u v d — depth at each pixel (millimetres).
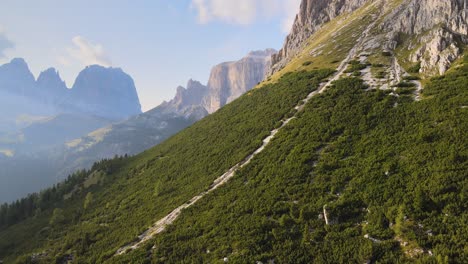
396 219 30812
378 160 43281
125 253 47281
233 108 105375
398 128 50438
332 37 131625
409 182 36094
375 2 144500
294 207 39500
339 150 50031
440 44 74750
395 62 84562
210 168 67938
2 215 106438
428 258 25438
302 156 51906
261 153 60812
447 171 35219
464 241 25953
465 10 79812
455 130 42656
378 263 27109
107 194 90375
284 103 83375
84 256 54031
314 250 31547
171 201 61656
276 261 31812
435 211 30266
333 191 40125
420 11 95125
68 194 112750
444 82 61312
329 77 90000
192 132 105375
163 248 42719
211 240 39750
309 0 190625
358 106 63094
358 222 33625
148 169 93312
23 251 70938
